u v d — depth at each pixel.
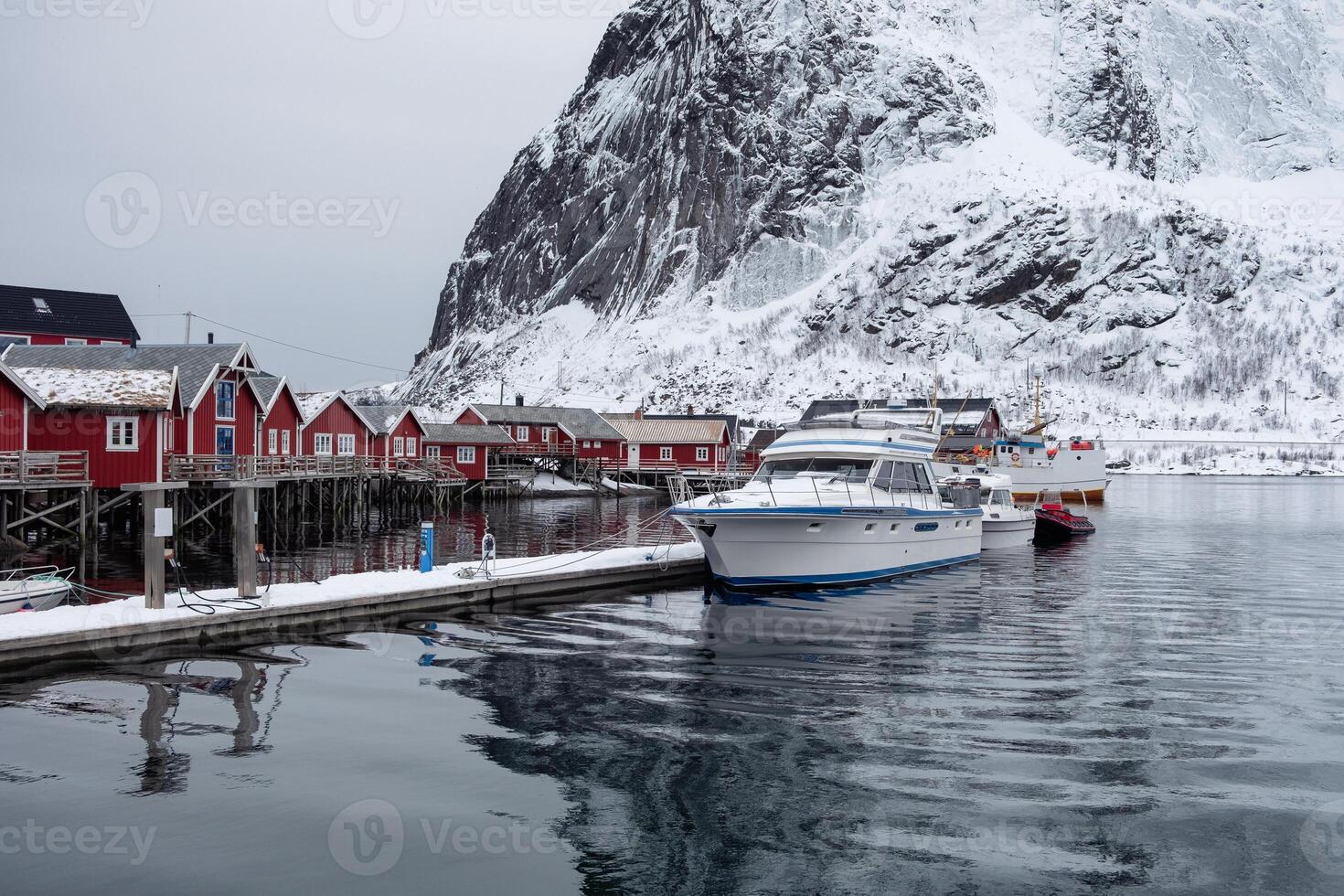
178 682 17.75
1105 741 15.17
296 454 48.75
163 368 41.19
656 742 14.94
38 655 18.52
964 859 11.38
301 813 12.38
